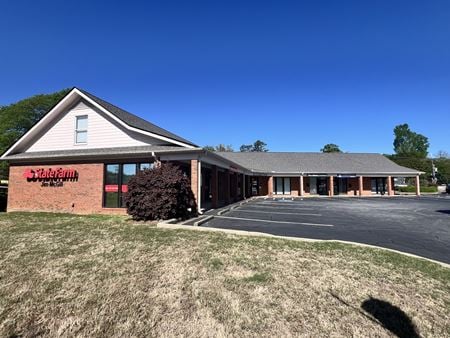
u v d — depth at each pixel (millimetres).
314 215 14062
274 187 34000
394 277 5113
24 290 4469
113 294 4320
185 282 4746
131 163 14352
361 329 3492
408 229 10055
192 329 3422
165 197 10781
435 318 3793
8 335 3352
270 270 5328
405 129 84938
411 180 53656
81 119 15930
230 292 4395
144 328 3453
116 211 14141
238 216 13398
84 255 6184
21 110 34094
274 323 3576
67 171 15109
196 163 13539
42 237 7852
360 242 7934
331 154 39250
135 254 6250
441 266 5746
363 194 35219
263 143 86188
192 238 7715
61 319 3668
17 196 16016
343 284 4773
